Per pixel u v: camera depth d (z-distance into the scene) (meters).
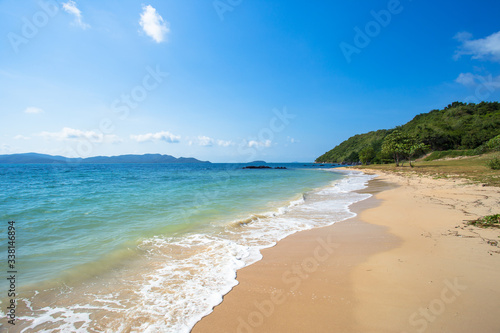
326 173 53.69
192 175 40.78
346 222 9.52
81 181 26.31
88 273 5.08
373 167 71.44
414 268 4.96
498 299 3.76
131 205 12.32
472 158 52.72
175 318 3.63
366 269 5.08
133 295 4.29
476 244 6.07
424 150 73.94
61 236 7.41
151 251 6.38
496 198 11.60
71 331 3.32
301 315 3.62
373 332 3.18
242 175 43.47
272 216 10.60
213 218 9.95
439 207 10.86
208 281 4.80
